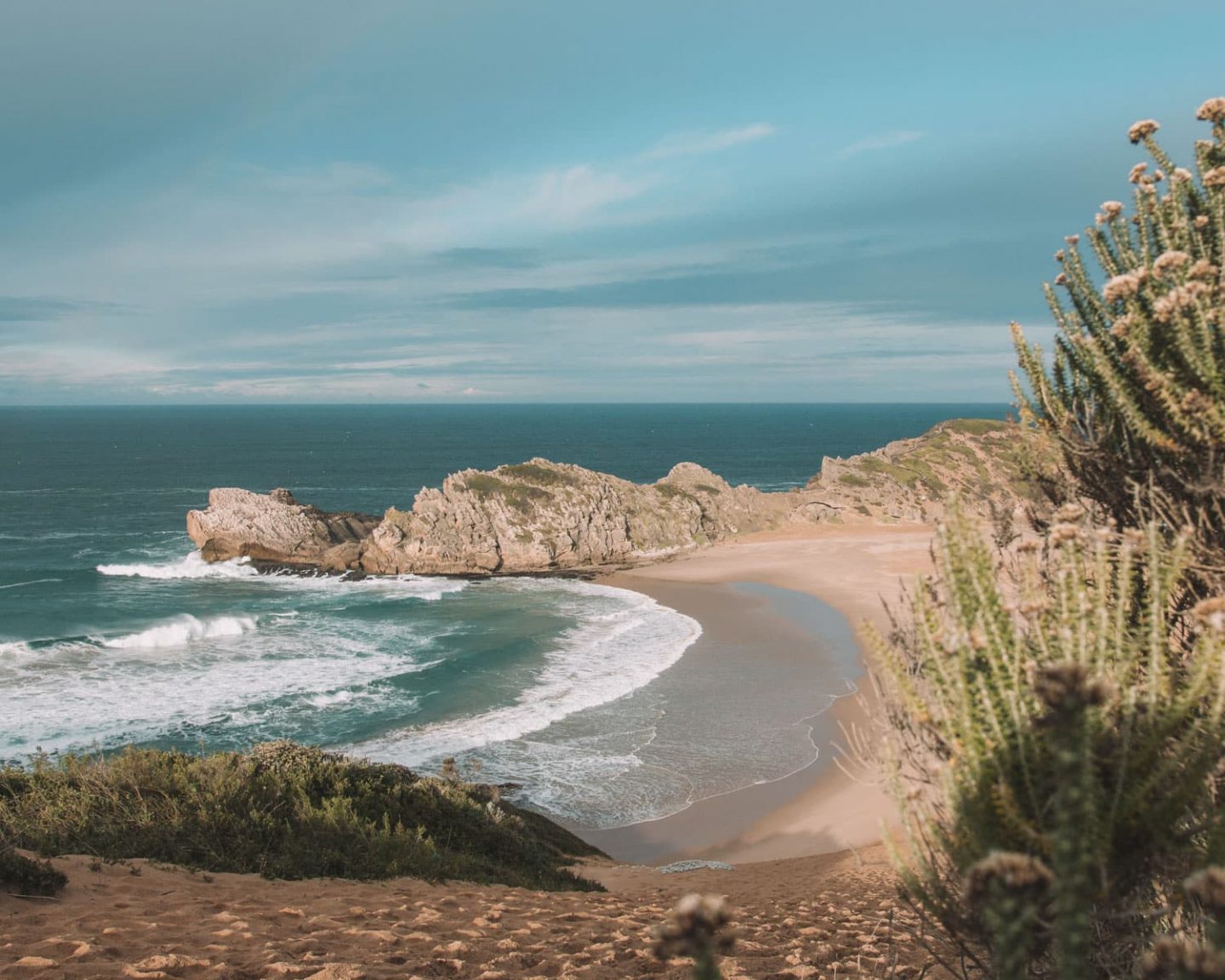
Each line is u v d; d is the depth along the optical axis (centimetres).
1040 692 202
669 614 4697
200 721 2955
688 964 640
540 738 2819
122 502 10662
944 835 302
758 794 2406
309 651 3909
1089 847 249
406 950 665
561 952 698
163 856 935
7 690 3244
